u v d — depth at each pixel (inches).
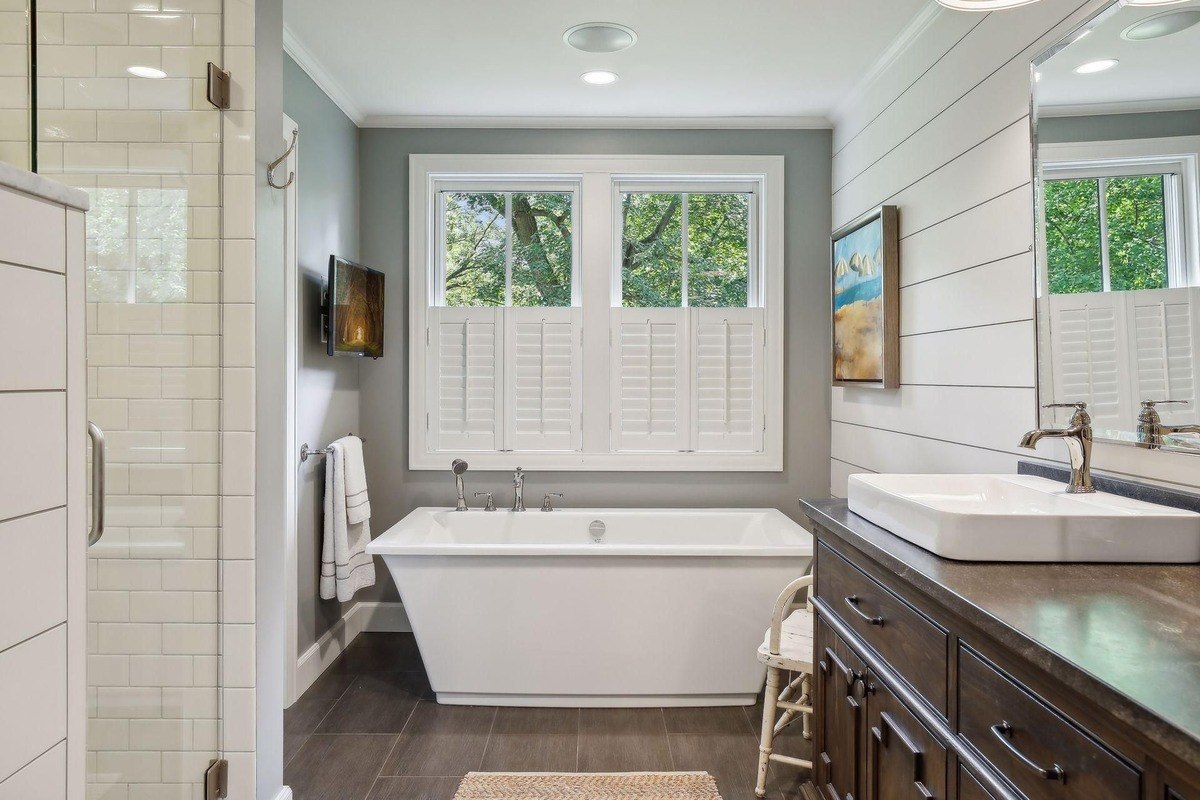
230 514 70.1
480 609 108.2
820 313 143.3
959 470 91.0
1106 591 45.8
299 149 112.5
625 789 86.4
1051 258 71.8
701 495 143.3
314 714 106.3
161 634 60.3
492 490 142.9
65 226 32.0
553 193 147.4
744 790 86.5
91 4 54.5
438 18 101.4
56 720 31.3
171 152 62.2
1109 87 63.8
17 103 39.6
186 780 64.2
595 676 108.7
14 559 28.7
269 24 74.7
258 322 71.2
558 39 107.9
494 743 97.7
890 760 58.2
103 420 53.3
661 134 142.4
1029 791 39.5
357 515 120.8
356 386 141.0
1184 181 56.1
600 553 106.7
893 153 110.7
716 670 108.7
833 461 141.3
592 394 142.6
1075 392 69.3
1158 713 29.0
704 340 142.7
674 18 101.3
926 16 98.3
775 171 142.0
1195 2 55.4
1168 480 60.0
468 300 147.0
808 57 113.4
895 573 54.7
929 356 98.7
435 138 142.2
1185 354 56.3
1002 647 42.1
